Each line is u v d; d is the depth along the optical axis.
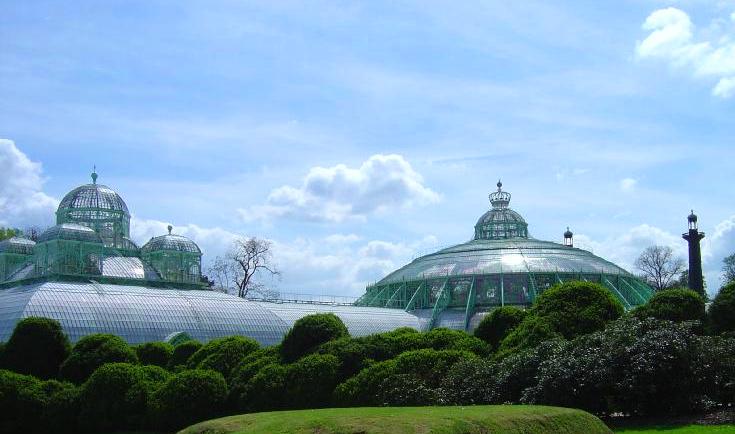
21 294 82.62
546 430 31.70
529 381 45.59
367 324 109.44
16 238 105.12
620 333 45.12
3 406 57.44
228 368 62.19
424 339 58.06
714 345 44.84
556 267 125.94
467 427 28.27
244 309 96.38
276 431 27.69
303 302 116.88
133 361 64.69
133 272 103.69
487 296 124.81
